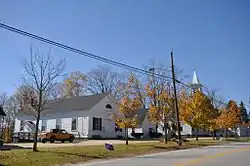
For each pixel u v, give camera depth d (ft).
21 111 178.50
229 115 186.60
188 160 58.54
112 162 57.67
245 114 324.19
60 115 158.81
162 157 66.44
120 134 163.73
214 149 92.79
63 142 123.54
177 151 85.97
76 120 152.25
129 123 99.25
